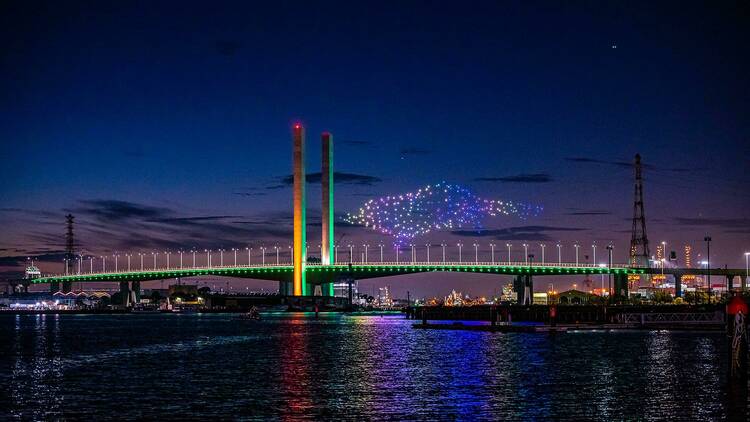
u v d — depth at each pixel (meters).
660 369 62.62
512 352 79.25
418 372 63.81
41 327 174.38
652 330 112.75
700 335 102.50
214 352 87.94
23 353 91.38
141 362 77.00
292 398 50.88
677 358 70.94
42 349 97.94
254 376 63.06
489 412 44.97
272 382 59.03
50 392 55.78
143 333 137.12
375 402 48.75
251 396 52.00
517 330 116.56
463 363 70.00
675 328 115.25
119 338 121.38
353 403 48.56
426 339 104.88
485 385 55.22
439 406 47.00
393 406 47.25
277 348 93.19
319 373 64.50
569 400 48.25
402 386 55.50
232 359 78.56
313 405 48.09
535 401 48.12
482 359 73.06
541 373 61.22
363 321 187.25
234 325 170.25
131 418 45.16
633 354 75.06
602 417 43.12
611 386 53.69
